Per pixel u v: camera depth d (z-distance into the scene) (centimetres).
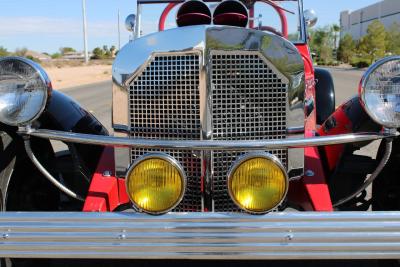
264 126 261
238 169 227
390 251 221
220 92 253
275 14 406
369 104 239
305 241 222
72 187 329
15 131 273
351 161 300
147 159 228
